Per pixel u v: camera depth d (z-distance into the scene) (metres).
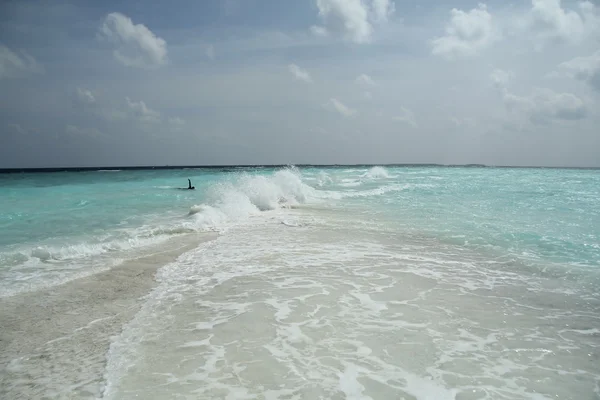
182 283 5.84
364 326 4.37
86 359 3.64
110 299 5.18
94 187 23.22
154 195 18.47
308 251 7.88
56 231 9.57
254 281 5.94
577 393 3.20
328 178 33.12
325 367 3.50
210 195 15.36
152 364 3.55
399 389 3.19
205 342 3.97
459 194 19.95
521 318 4.70
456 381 3.32
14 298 5.19
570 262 7.30
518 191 21.41
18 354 3.72
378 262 7.09
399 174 44.78
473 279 6.20
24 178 35.09
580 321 4.67
